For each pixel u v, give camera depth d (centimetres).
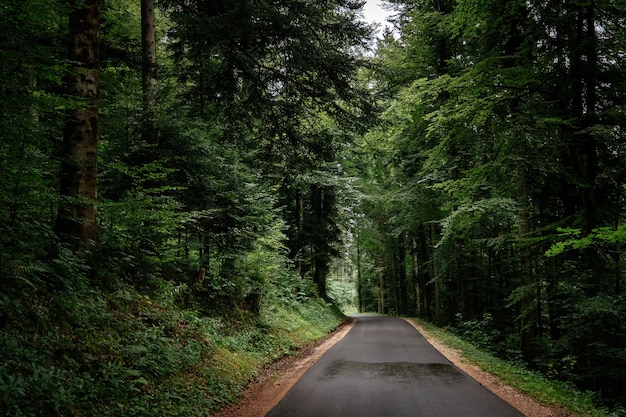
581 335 1069
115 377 571
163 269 1085
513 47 1246
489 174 1229
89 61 736
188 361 758
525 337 1299
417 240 3319
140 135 1015
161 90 1212
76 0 590
